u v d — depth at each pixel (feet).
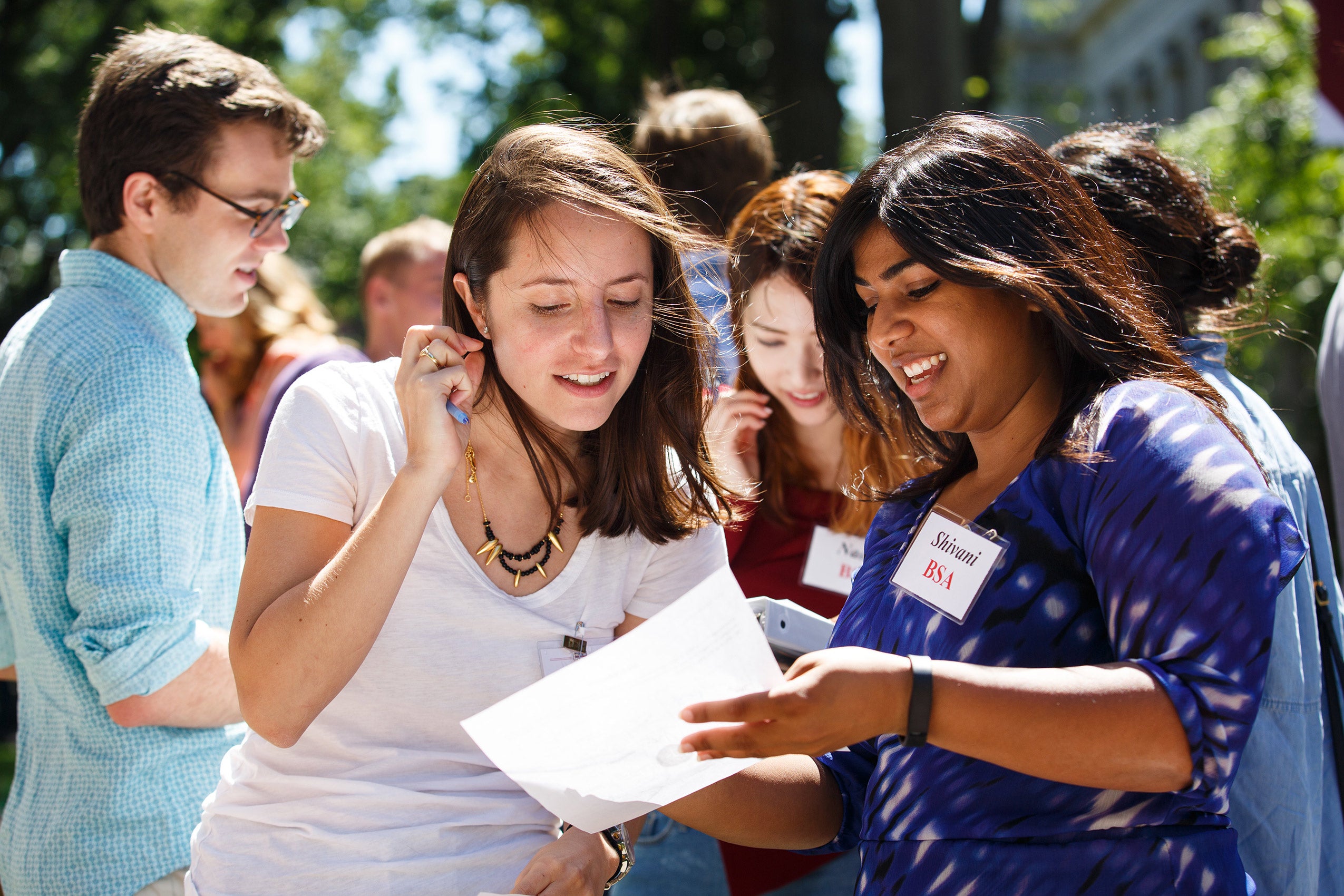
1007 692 3.94
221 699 6.91
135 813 6.80
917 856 4.77
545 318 5.47
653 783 4.72
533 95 47.01
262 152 7.75
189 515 6.92
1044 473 4.66
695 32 41.09
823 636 6.38
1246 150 27.07
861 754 5.82
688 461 6.19
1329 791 6.43
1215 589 3.97
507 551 5.82
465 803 5.54
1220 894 4.39
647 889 8.47
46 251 41.32
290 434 5.49
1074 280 4.66
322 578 5.03
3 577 7.18
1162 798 4.46
